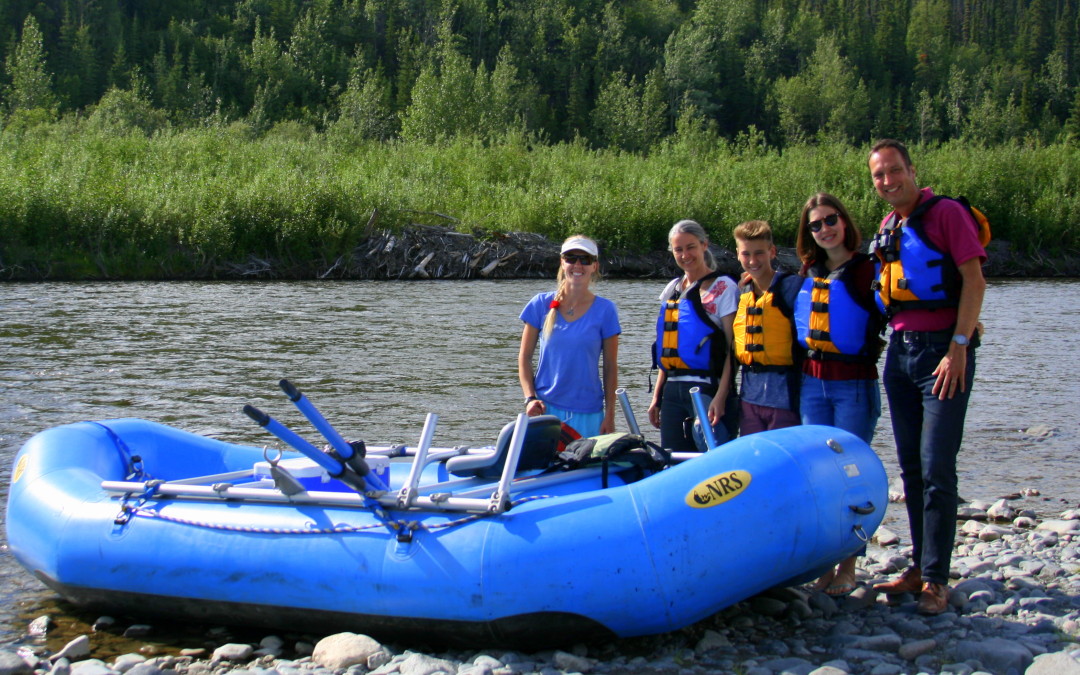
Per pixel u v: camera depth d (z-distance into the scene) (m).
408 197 28.98
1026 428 8.71
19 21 81.44
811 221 4.39
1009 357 12.73
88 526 4.28
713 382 4.93
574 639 3.81
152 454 5.16
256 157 32.78
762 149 41.78
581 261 5.00
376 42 98.62
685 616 3.75
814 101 91.50
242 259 25.75
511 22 100.94
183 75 78.88
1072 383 10.91
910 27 120.31
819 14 123.19
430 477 4.80
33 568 4.45
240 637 4.18
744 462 3.85
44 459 4.72
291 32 97.44
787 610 4.31
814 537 3.80
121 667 3.76
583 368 5.05
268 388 10.05
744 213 31.86
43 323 14.75
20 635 4.17
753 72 98.25
